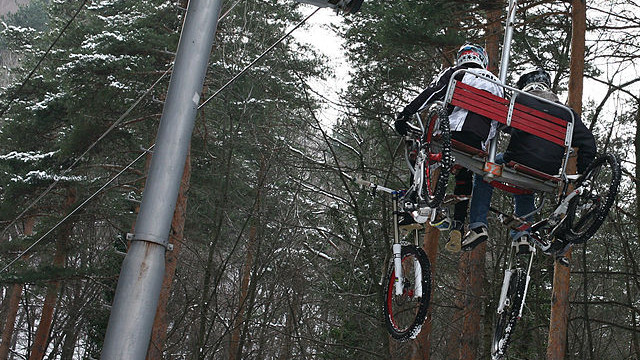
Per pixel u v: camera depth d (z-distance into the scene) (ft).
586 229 18.29
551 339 41.45
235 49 64.75
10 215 64.59
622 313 68.95
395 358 51.52
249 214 58.70
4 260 68.23
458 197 18.85
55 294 70.85
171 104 15.74
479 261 53.31
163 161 15.35
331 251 76.89
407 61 57.21
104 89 56.80
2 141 69.77
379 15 53.57
